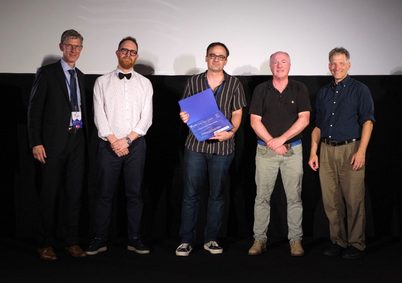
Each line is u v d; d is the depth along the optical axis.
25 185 4.40
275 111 3.92
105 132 3.84
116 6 4.36
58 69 3.84
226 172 3.96
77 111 3.87
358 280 3.36
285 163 3.94
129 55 3.87
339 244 4.02
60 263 3.74
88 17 4.34
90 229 4.50
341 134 3.88
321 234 4.48
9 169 4.38
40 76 3.80
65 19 4.34
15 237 4.44
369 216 4.46
